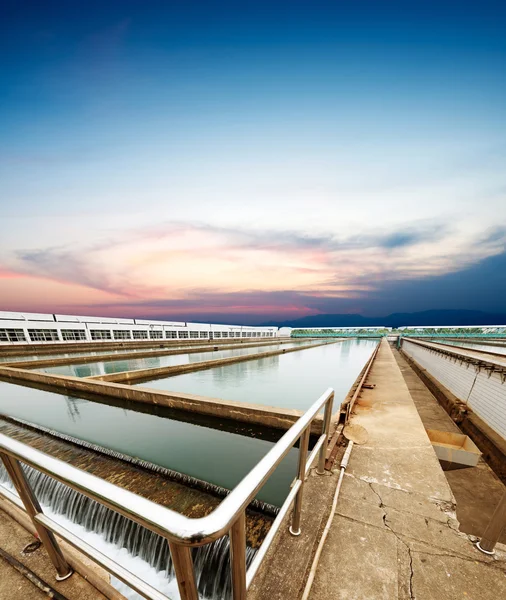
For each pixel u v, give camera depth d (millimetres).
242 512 830
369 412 4930
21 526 1743
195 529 646
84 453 6512
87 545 1070
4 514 1825
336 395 13172
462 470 5391
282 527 1978
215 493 4699
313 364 21500
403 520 2096
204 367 17594
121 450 7043
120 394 9891
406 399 5969
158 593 835
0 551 1576
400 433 3814
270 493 4957
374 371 10719
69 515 4539
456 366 10008
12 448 1085
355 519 2100
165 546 3500
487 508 4566
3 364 15508
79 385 11164
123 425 8461
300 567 1669
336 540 1897
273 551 1774
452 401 9117
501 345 19219
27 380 13500
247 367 19750
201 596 3293
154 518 689
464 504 4648
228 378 16078
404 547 1844
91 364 19438
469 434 7223
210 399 7957
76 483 842
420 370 16219
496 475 5293
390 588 1571
